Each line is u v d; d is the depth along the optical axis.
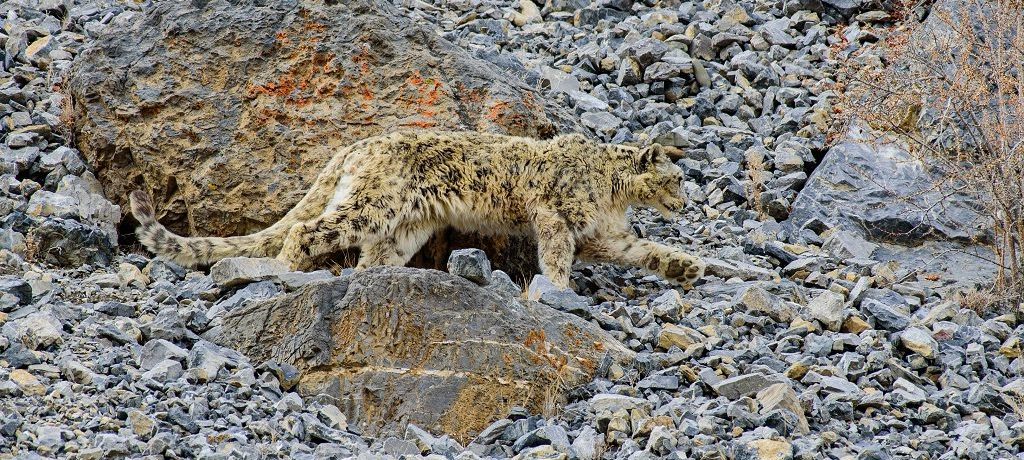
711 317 11.54
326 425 8.83
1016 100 13.20
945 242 14.80
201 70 14.05
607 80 19.55
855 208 15.42
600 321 10.88
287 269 11.61
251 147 13.56
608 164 13.39
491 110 13.95
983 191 14.04
